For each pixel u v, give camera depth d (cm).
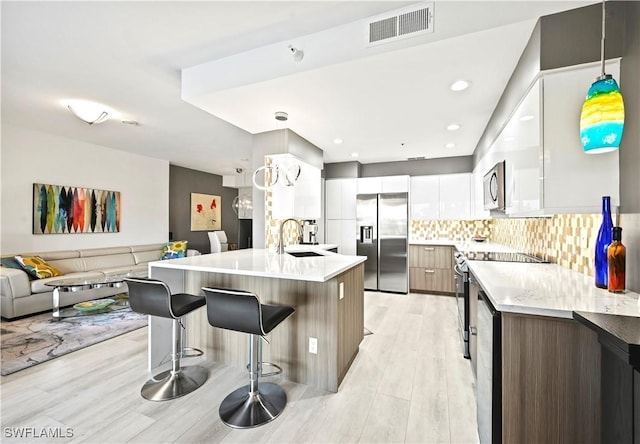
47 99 315
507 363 129
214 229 809
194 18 188
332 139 398
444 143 418
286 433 171
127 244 557
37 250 432
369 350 279
